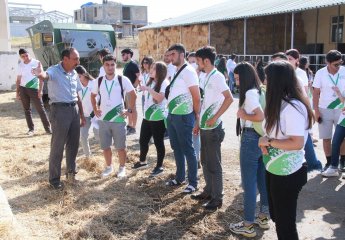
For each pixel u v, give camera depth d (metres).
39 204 5.27
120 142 6.18
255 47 23.97
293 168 3.20
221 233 4.46
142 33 31.75
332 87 6.09
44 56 14.83
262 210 4.52
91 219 4.81
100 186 5.95
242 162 4.25
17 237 4.04
